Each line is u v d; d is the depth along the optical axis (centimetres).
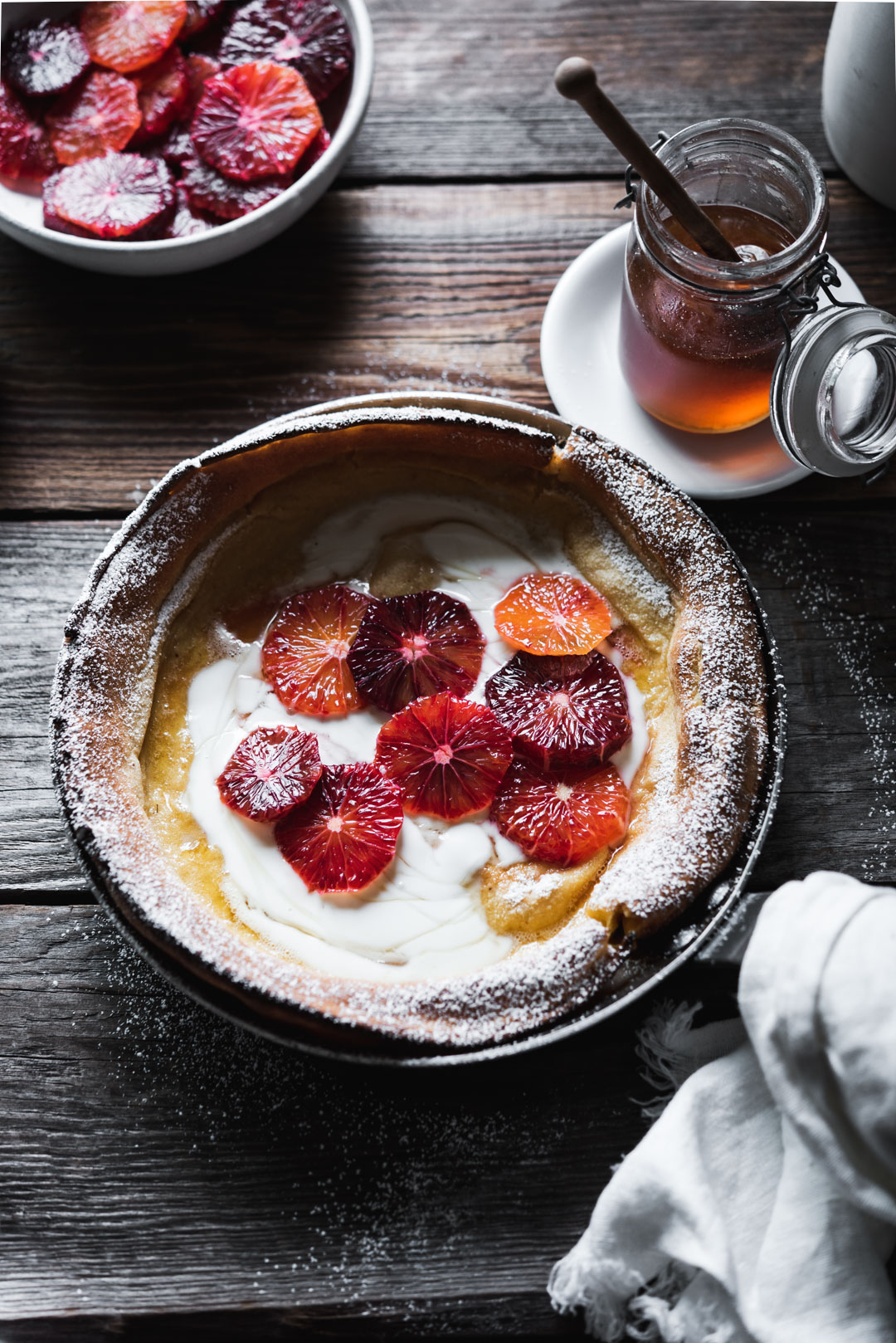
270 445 106
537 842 104
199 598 107
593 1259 102
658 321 106
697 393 108
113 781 103
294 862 104
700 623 104
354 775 105
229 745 106
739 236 108
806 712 110
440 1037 99
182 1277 104
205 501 106
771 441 112
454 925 104
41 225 115
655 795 104
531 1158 105
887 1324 100
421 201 117
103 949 107
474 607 108
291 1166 105
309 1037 100
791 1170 102
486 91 119
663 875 101
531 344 115
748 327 105
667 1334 102
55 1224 104
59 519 113
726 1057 104
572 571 108
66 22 117
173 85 116
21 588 112
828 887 102
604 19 120
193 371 115
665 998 106
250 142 114
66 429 114
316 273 116
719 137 105
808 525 112
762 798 103
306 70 116
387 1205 104
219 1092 106
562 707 105
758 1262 101
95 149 115
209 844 105
